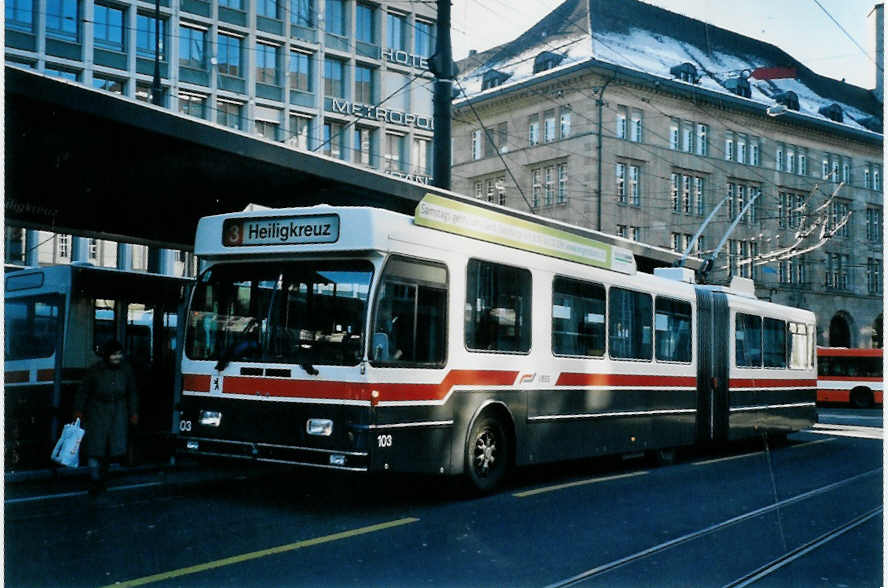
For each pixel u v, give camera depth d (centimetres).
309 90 4388
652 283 1468
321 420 918
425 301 979
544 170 5444
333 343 927
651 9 6059
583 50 5406
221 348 990
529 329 1152
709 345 1645
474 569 714
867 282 6525
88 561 697
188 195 1547
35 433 1181
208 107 4022
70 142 1240
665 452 1526
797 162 6197
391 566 714
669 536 879
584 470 1408
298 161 1398
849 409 3981
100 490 1013
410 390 951
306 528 852
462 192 5938
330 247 936
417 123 4816
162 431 1308
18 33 3509
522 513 971
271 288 976
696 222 5631
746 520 990
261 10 4191
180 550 743
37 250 3619
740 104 5778
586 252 1285
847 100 6981
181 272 4078
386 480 1184
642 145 5350
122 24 3769
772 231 5991
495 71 5809
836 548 865
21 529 809
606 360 1321
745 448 1920
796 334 2042
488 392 1069
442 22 1584
